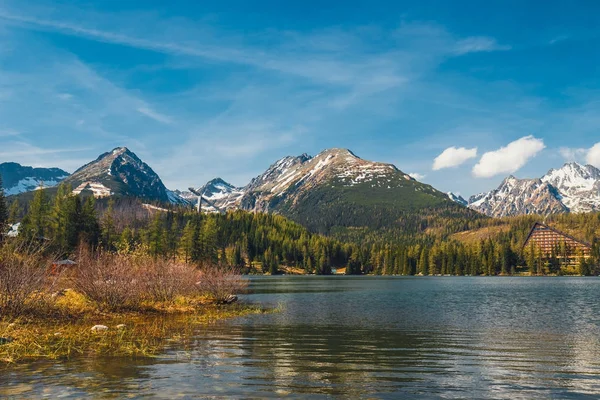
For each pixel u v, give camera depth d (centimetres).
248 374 1741
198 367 1839
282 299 6312
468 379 1736
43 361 1898
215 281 5147
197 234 14800
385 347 2442
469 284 12569
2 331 2427
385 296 7150
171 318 3553
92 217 12775
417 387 1606
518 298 6744
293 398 1432
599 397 1512
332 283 13100
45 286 3209
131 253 5191
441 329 3225
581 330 3219
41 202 13288
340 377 1731
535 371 1891
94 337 2486
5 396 1383
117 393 1435
